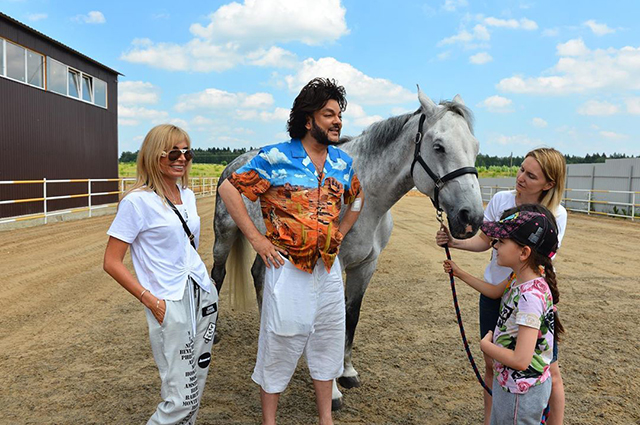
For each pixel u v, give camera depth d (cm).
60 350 393
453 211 259
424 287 643
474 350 410
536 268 192
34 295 560
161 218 206
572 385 338
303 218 215
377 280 684
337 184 225
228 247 402
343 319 239
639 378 350
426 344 424
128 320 473
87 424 278
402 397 321
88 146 1628
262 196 228
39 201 1355
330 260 221
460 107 278
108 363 367
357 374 343
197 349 219
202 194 2766
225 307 536
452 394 327
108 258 201
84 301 538
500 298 233
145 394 316
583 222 1444
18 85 1263
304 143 229
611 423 286
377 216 307
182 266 211
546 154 217
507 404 197
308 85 221
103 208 1617
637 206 1569
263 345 229
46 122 1387
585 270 736
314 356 238
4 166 1216
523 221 191
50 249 863
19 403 301
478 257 877
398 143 297
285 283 220
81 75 1586
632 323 478
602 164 1759
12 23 1233
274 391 230
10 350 391
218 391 327
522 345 185
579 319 491
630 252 899
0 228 1123
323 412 240
